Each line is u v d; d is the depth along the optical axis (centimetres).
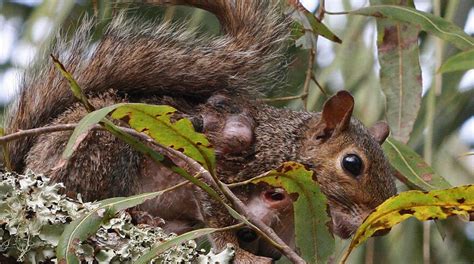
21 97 269
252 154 269
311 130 270
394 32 267
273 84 273
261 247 267
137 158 267
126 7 272
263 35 273
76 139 250
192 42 272
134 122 252
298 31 268
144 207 267
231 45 272
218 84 271
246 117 270
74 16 278
